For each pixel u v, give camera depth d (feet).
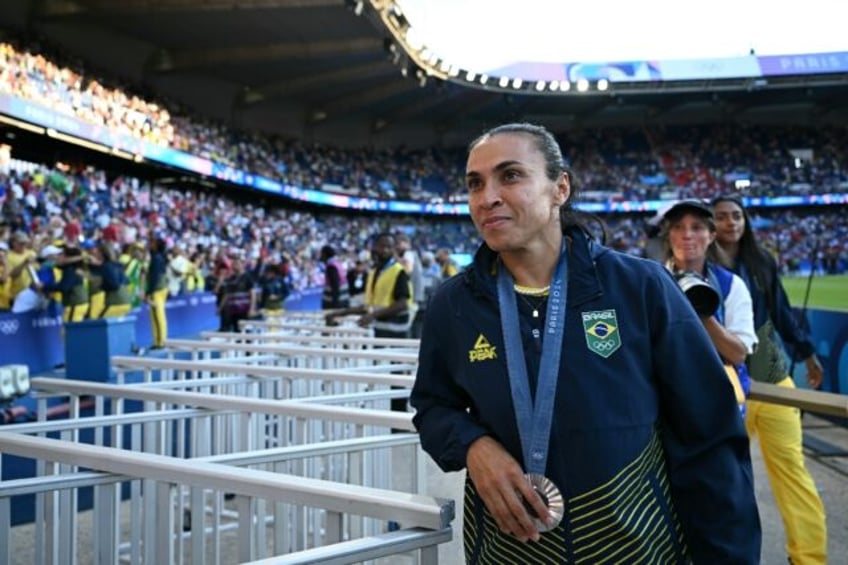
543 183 4.14
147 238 46.21
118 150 50.42
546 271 4.26
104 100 50.80
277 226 78.79
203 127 74.59
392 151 113.70
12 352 22.81
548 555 3.90
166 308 35.53
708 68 104.22
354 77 82.94
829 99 118.01
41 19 58.34
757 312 9.07
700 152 121.19
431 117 114.52
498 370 4.06
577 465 3.82
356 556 3.70
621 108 123.44
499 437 4.05
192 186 76.28
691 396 4.05
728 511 3.97
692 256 7.13
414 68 84.23
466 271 4.50
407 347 15.28
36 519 6.16
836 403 6.58
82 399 14.51
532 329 4.10
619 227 112.47
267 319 25.45
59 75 46.70
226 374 13.32
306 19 64.85
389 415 6.25
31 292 24.04
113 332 15.34
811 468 13.32
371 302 19.67
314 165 96.89
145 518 5.35
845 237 106.83
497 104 111.96
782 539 10.16
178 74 79.15
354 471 7.60
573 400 3.84
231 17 63.72
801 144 121.80
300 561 3.58
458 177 115.85
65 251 25.16
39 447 5.15
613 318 3.98
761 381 8.92
